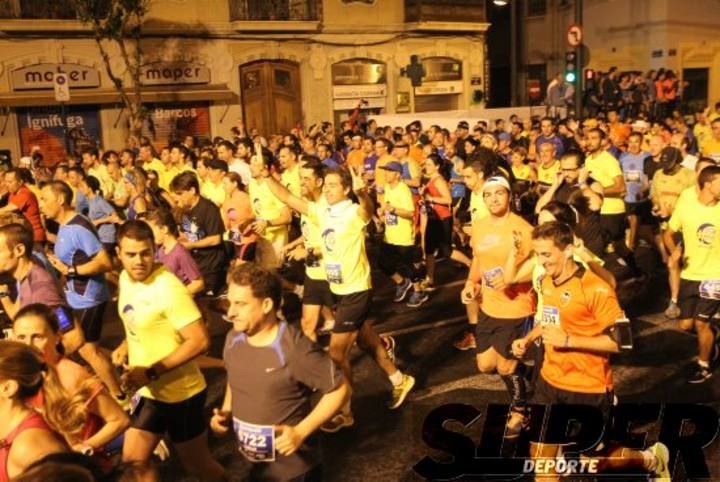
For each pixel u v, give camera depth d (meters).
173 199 10.50
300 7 23.73
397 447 5.13
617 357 6.71
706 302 5.86
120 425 3.48
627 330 3.93
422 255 9.98
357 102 25.28
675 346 6.96
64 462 1.99
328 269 5.44
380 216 10.09
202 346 3.88
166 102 21.92
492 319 5.15
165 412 3.97
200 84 22.44
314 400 5.69
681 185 8.46
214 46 22.53
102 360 5.32
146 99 21.30
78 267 5.45
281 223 7.96
